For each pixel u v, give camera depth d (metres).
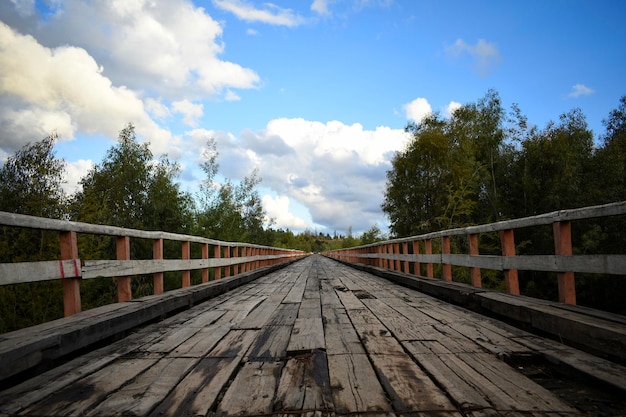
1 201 10.12
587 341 2.85
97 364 2.93
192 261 7.19
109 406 2.18
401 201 27.91
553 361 2.80
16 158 10.44
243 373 2.72
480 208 25.59
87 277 3.96
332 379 2.55
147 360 3.04
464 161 24.80
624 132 20.70
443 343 3.39
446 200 25.03
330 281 10.48
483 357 2.97
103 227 4.30
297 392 2.33
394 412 2.05
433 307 5.53
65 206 10.62
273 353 3.21
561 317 3.16
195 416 2.04
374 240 39.00
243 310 5.54
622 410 2.08
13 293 8.95
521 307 3.81
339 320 4.60
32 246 9.65
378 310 5.31
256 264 14.58
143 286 14.77
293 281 10.65
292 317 4.86
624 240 16.61
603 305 16.23
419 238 8.93
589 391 2.38
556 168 20.48
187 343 3.59
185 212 19.09
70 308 3.78
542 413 2.01
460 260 6.50
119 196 17.55
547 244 20.39
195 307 5.93
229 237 22.33
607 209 3.13
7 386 2.51
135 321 4.08
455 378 2.51
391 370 2.71
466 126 25.75
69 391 2.41
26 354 2.55
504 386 2.37
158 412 2.10
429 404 2.14
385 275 11.18
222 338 3.78
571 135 20.56
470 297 5.15
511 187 23.31
